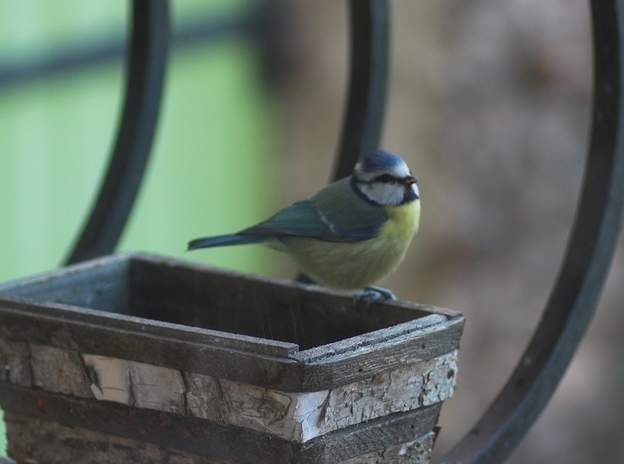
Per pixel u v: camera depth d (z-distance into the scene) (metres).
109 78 12.24
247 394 4.39
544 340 5.37
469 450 5.20
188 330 4.49
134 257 5.65
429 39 12.38
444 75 12.42
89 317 4.71
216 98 13.09
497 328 12.59
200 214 13.26
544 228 12.55
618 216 5.35
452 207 12.55
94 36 12.05
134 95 6.08
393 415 4.64
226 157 13.28
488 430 5.27
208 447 4.55
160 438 4.66
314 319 5.27
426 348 4.67
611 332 12.81
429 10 12.38
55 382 4.86
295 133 13.18
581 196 5.39
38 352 4.86
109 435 4.81
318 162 13.14
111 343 4.65
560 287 5.40
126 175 6.06
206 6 12.81
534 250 12.59
